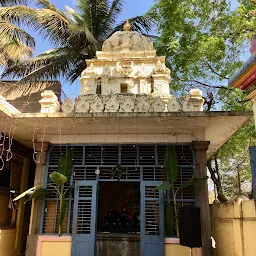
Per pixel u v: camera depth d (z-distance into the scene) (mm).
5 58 11055
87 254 6637
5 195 8859
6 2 13773
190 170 7270
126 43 10555
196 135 7352
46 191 7152
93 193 7035
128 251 7750
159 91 9312
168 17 11430
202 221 6719
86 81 9750
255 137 12023
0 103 5906
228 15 11164
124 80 9609
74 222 6859
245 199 5906
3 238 8125
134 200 12117
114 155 7484
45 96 7520
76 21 15016
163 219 6758
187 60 11062
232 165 16031
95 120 6680
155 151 7410
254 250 5039
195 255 6504
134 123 6902
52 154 7648
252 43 4230
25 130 7527
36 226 6973
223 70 11734
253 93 4289
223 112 6250
